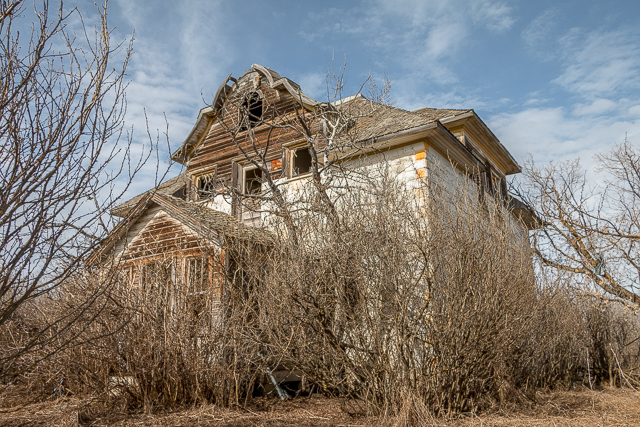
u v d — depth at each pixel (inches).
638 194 516.4
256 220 523.2
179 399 295.3
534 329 332.2
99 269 255.1
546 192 548.4
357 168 415.8
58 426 244.2
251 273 307.0
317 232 290.0
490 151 581.9
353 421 249.3
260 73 576.4
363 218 282.0
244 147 576.4
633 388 378.6
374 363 251.1
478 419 244.2
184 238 393.4
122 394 289.0
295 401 307.7
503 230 303.3
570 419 256.7
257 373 325.4
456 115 486.6
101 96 176.4
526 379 346.6
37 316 299.4
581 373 445.1
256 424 248.5
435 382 245.8
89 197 174.4
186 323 300.0
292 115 547.2
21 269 157.9
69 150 162.4
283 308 275.9
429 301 249.8
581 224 515.5
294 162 545.0
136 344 293.0
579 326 421.4
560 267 416.8
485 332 252.5
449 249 261.7
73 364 294.0
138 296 303.0
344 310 260.8
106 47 179.6
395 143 439.2
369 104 510.3
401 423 223.5
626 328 468.8
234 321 299.3
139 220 422.3
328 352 266.5
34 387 317.1
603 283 480.4
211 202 510.6
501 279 270.5
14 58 161.9
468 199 305.0
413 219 272.8
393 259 253.9
